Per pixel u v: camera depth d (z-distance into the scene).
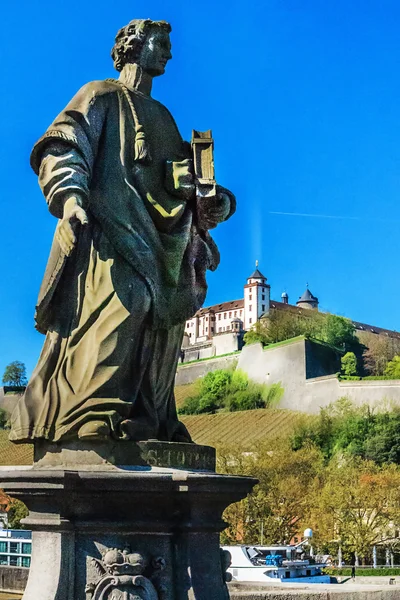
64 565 5.84
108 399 6.15
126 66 7.33
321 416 96.31
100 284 6.37
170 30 7.43
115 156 6.75
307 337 112.44
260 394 114.06
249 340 129.75
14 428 6.37
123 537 6.00
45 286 6.43
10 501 45.50
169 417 6.79
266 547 23.28
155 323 6.51
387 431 88.00
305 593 8.80
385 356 121.50
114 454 6.09
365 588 9.62
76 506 5.91
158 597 5.98
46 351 6.49
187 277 6.91
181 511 6.11
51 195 6.35
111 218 6.49
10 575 10.97
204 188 7.02
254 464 58.56
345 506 53.91
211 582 6.16
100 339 6.24
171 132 7.21
